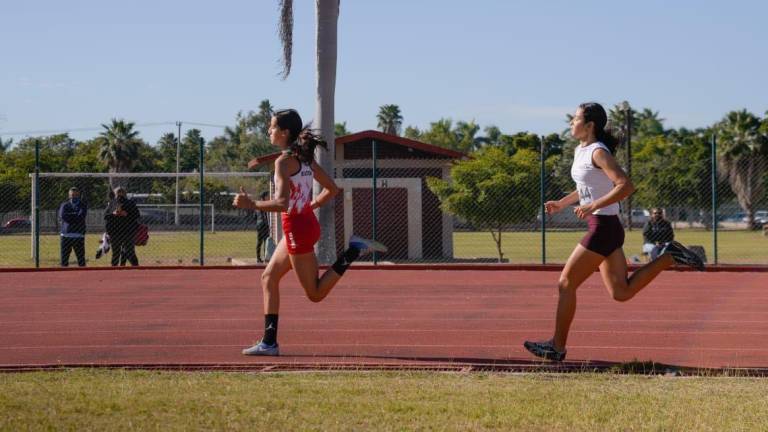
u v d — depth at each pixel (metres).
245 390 7.09
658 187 50.12
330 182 8.75
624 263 8.22
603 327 11.34
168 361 8.96
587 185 8.10
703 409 6.43
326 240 20.50
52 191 40.44
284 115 8.30
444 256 25.62
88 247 32.91
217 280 17.48
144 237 20.98
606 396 6.89
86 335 10.77
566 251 31.22
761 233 49.88
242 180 52.16
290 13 20.05
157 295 14.97
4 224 43.03
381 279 17.58
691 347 9.87
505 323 11.66
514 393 7.00
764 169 59.28
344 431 5.78
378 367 8.40
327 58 20.22
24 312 12.92
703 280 17.59
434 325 11.48
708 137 67.19
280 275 9.12
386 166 25.55
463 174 24.89
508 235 47.34
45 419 6.02
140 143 69.38
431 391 7.08
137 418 6.09
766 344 10.06
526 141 76.62
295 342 10.18
